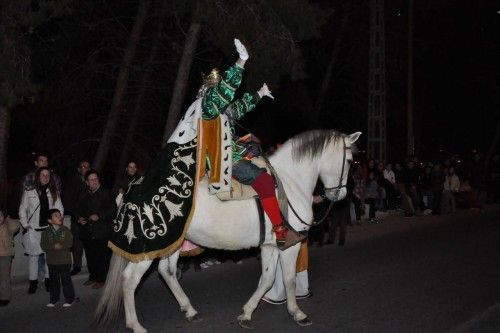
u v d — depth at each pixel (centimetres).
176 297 764
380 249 1328
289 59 1432
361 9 2622
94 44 1981
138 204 680
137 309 834
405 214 1959
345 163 773
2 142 1267
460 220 1878
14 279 1020
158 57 1992
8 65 1159
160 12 1812
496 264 1138
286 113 2581
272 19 1435
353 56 2717
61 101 1892
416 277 1026
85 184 980
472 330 724
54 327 750
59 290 857
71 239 852
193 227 693
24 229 930
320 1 2500
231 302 870
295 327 739
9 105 1178
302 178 751
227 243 705
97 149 1909
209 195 693
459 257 1216
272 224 698
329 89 2856
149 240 671
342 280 1008
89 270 976
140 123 1998
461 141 3725
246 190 703
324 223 1389
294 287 744
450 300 868
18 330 739
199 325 753
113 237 688
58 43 1900
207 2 1387
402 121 3053
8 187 1238
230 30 1411
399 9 2747
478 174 2381
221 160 686
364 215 1836
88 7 1852
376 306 838
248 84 1461
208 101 679
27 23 1198
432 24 3506
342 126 2873
